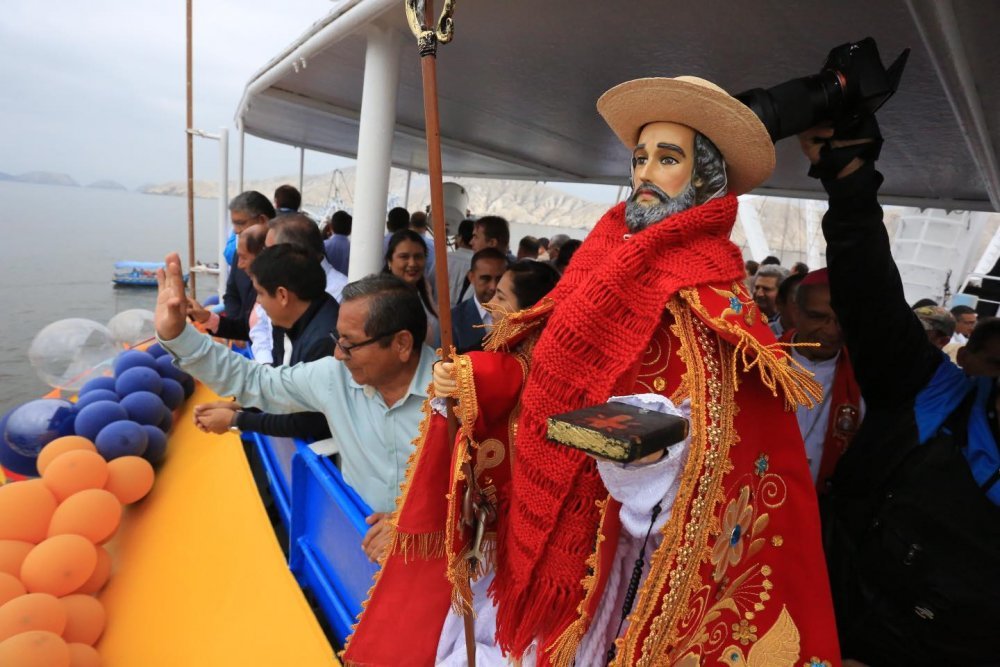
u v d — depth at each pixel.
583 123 3.99
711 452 1.03
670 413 0.97
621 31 2.20
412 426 1.87
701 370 1.06
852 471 1.61
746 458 1.13
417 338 1.83
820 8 1.72
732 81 2.65
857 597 1.56
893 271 1.53
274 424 2.18
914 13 1.43
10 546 2.18
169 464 3.21
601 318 1.07
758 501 1.18
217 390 2.11
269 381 2.13
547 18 2.15
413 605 1.47
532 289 2.55
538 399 1.13
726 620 1.21
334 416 1.96
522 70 2.94
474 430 1.30
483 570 1.45
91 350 4.19
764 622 1.22
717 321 1.05
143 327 4.75
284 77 3.67
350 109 4.39
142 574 2.48
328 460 2.06
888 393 1.59
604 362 1.08
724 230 1.16
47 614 1.93
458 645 1.49
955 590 1.40
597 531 1.12
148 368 3.45
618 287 1.07
